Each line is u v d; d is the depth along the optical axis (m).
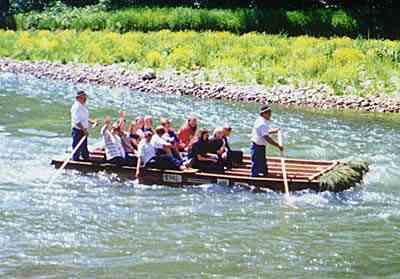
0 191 27.31
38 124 38.59
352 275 20.88
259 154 27.95
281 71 51.97
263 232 23.91
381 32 68.50
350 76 50.16
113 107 44.03
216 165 28.81
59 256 21.66
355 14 70.12
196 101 46.88
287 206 26.33
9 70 55.91
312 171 28.89
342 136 37.81
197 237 23.36
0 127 37.66
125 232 23.64
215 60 55.69
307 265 21.47
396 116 44.00
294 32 68.69
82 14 75.12
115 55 58.28
